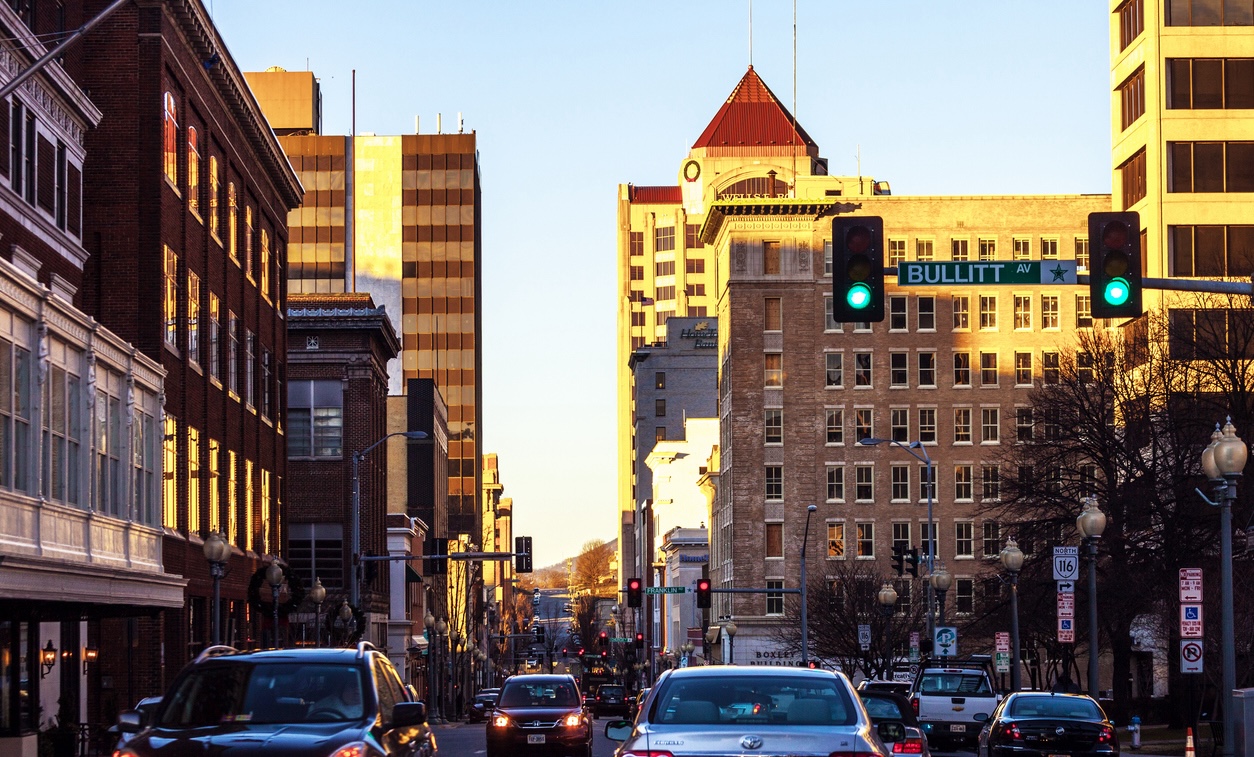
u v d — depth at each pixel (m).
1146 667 79.50
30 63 38.81
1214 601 47.75
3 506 29.42
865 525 117.62
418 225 177.62
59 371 33.44
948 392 118.62
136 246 48.16
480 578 180.25
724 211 119.81
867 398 118.75
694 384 199.00
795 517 117.81
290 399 90.81
